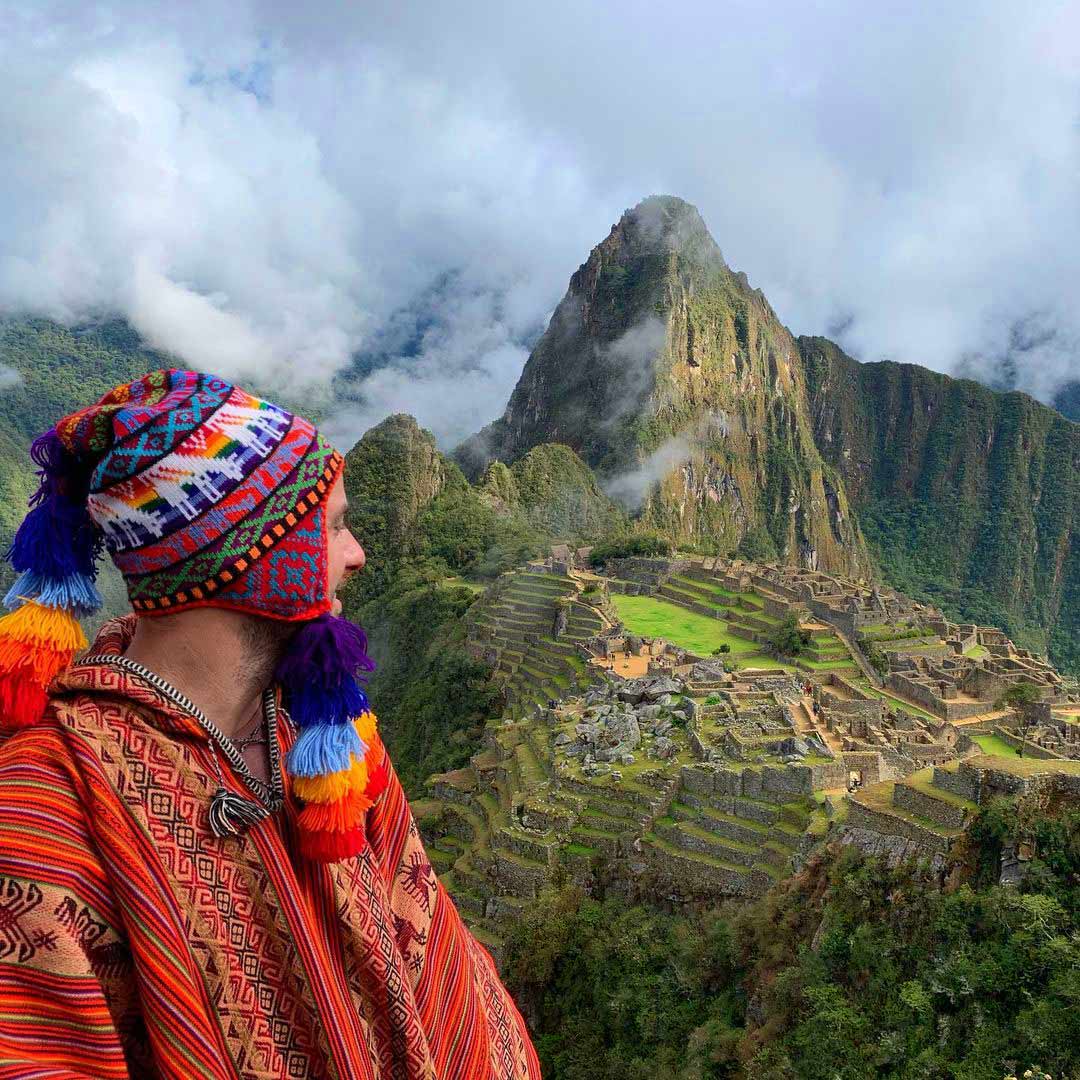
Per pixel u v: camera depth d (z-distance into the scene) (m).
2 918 1.85
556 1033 25.62
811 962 19.34
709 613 75.44
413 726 69.00
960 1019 16.41
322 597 2.35
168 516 2.13
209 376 2.34
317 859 2.31
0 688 2.03
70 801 1.98
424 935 2.83
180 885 2.05
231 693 2.30
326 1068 2.20
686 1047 21.83
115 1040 1.87
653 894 26.55
